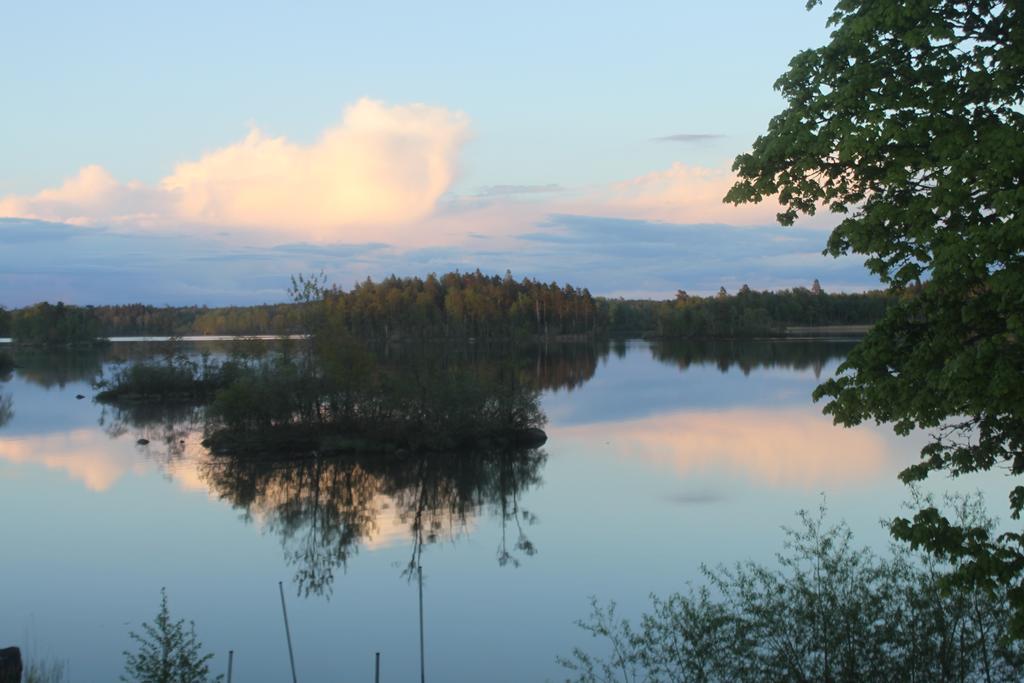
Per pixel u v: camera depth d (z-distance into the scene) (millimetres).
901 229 7922
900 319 8320
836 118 7688
